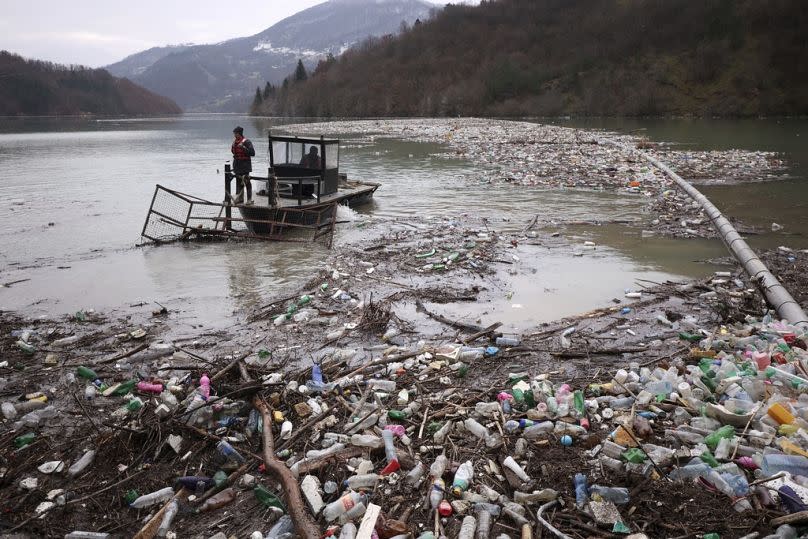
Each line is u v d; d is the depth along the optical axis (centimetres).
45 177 2683
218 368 669
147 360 737
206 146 4862
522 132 5072
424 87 12181
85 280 1086
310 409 578
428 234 1386
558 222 1512
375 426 556
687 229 1414
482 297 948
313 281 1036
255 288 1018
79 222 1631
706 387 580
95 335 820
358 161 3116
